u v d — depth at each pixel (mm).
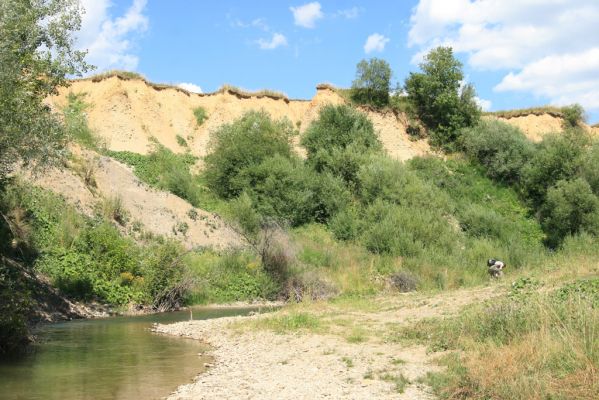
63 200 25609
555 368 8164
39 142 15961
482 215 39938
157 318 19922
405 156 48844
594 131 58219
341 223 37125
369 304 19250
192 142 46938
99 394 9055
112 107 43594
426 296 20203
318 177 41094
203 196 39281
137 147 42438
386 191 38906
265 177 39188
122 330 16547
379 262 31016
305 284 26844
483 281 27578
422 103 52875
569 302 10859
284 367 10727
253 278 26672
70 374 10516
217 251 29812
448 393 8141
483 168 47688
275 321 15969
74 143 30641
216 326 16406
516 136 48031
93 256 23062
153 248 25797
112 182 30938
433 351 11219
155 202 31844
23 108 14859
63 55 16625
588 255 26688
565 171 42812
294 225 37844
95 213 27016
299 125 51375
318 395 8531
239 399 8469
